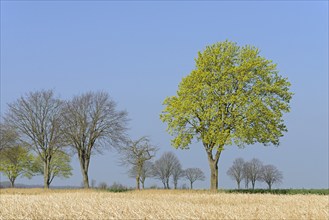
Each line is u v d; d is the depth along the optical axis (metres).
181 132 44.44
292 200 25.02
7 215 15.80
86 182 57.03
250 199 26.98
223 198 27.89
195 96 43.88
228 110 43.03
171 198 28.23
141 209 16.16
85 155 57.62
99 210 15.98
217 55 45.28
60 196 27.81
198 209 15.50
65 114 57.88
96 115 57.53
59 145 57.62
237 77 42.78
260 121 41.91
